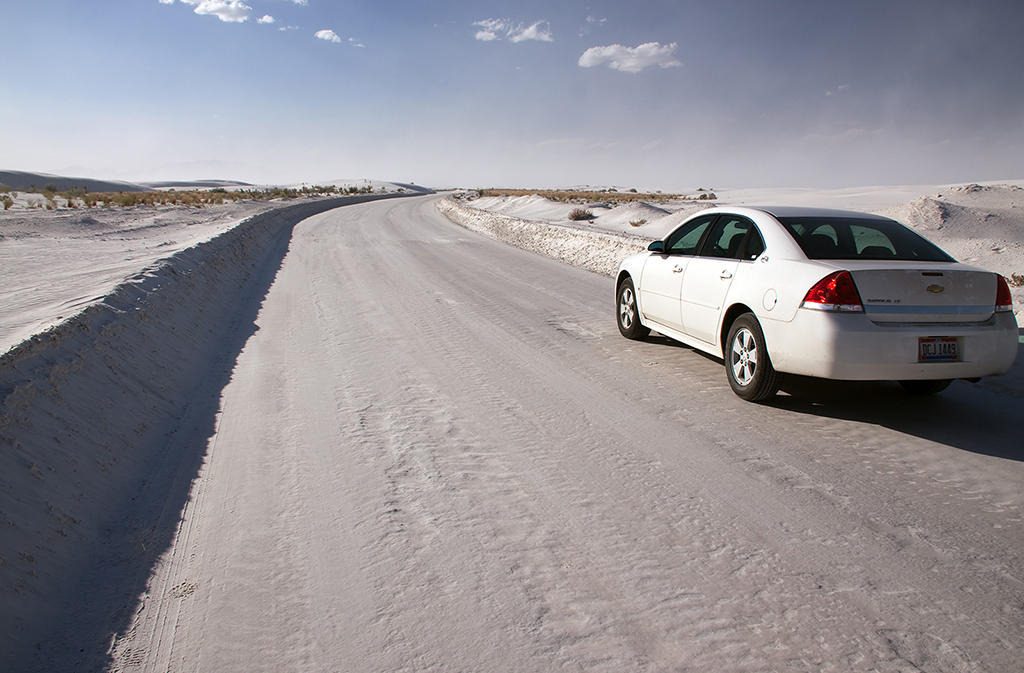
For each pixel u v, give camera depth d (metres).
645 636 2.41
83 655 2.41
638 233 21.02
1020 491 3.54
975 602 2.58
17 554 2.82
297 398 5.41
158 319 6.73
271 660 2.34
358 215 34.44
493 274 12.97
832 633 2.40
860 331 4.20
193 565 3.00
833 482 3.69
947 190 23.08
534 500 3.54
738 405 5.07
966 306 4.31
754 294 4.89
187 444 4.49
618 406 5.08
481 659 2.31
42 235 18.61
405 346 7.13
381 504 3.53
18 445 3.46
